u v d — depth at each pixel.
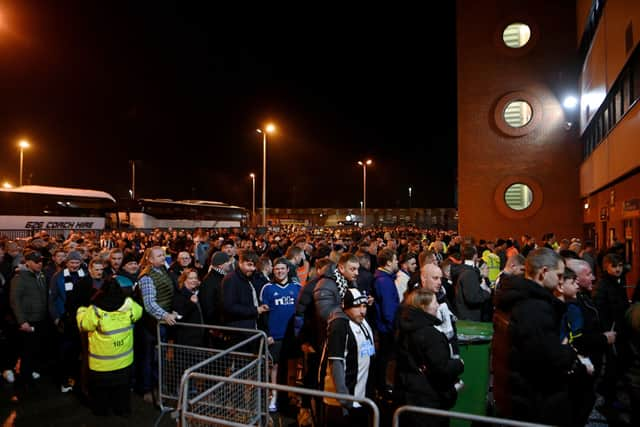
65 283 7.54
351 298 4.39
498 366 4.07
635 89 12.39
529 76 21.80
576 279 4.69
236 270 6.34
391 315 5.89
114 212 38.81
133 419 6.08
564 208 21.23
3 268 9.12
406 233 22.20
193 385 6.30
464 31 22.58
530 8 21.89
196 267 11.08
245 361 6.17
